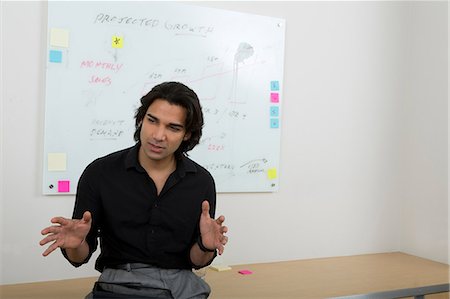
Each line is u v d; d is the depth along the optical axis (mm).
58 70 2213
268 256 2762
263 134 2703
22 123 2170
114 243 1549
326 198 2936
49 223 2238
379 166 3107
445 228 2900
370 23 3035
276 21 2717
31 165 2193
